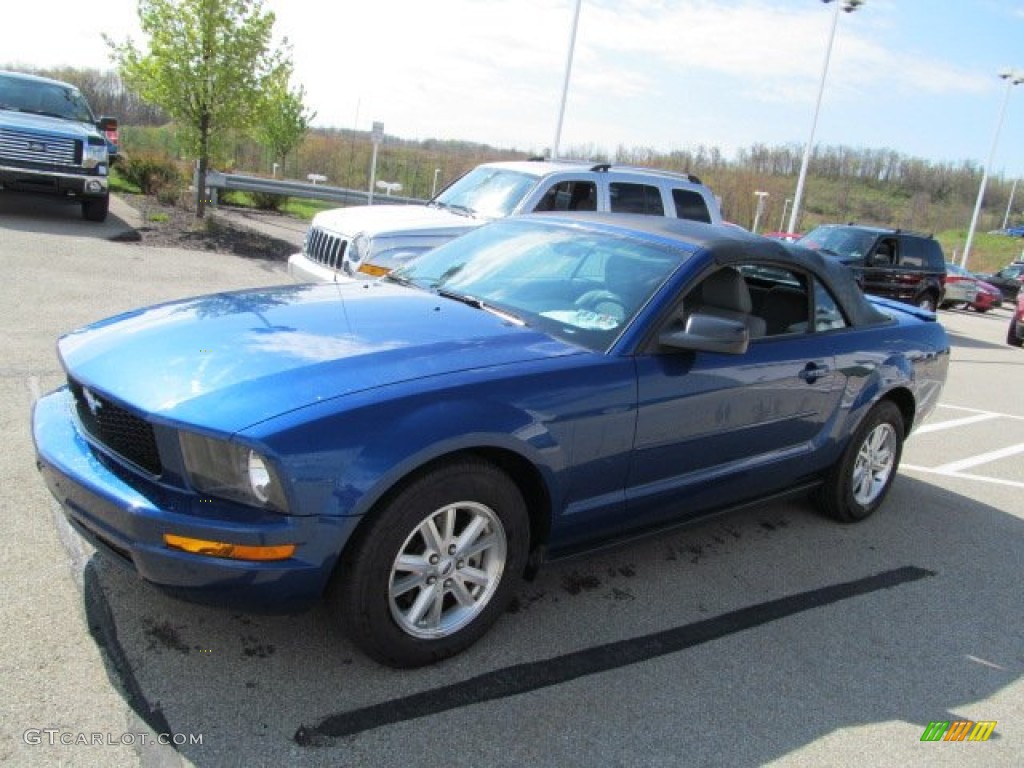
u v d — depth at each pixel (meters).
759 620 3.77
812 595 4.09
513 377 3.09
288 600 2.70
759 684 3.26
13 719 2.54
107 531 2.71
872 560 4.62
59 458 2.92
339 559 2.78
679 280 3.72
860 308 4.89
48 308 7.77
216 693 2.78
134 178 19.64
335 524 2.65
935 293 16.09
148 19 13.56
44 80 14.05
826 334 4.55
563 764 2.66
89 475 2.79
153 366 2.93
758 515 5.12
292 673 2.93
